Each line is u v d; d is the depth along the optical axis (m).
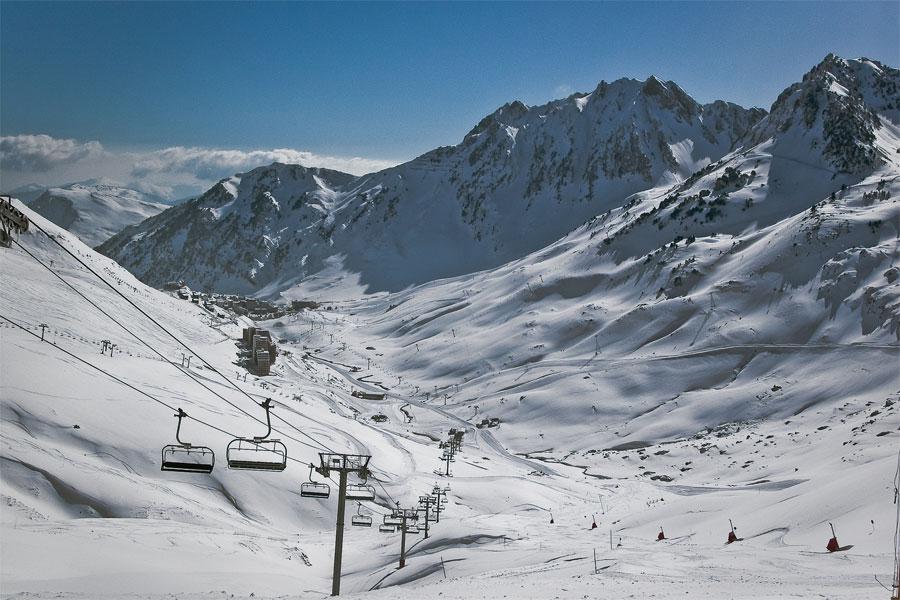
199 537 72.00
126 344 189.25
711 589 33.12
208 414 127.31
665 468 188.38
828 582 35.22
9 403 103.44
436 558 73.38
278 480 112.56
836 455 148.25
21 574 47.56
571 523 99.00
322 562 84.50
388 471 144.38
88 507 84.38
